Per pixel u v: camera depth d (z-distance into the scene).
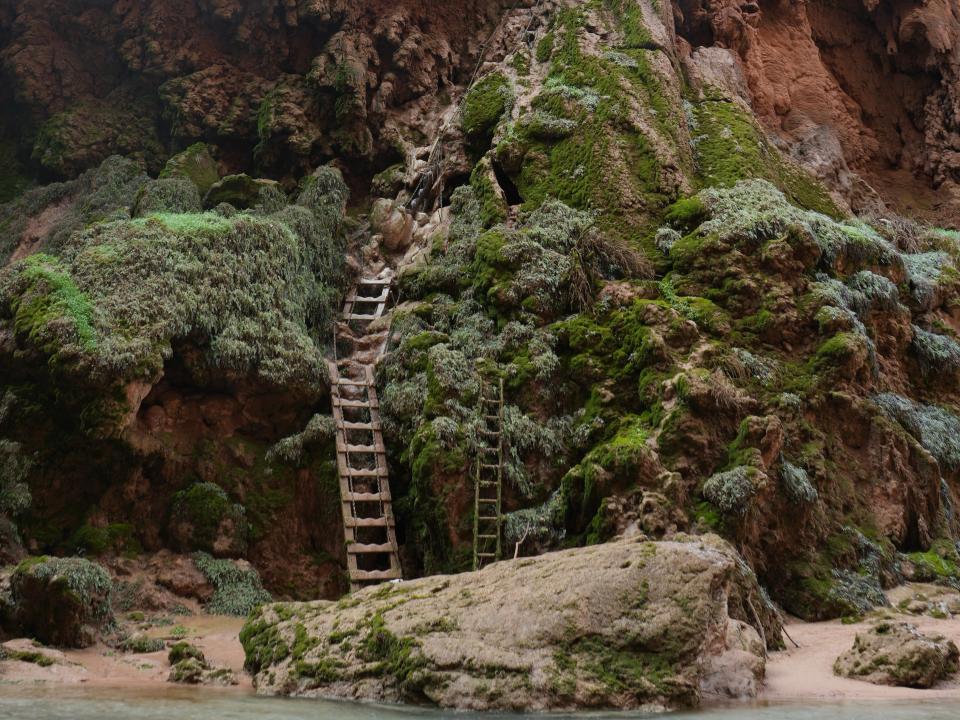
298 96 21.31
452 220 17.88
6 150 22.95
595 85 18.59
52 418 13.90
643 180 17.16
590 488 13.02
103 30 22.92
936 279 18.11
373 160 21.38
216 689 9.53
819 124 22.98
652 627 8.88
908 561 14.01
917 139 24.86
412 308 16.45
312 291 16.94
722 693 8.88
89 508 13.89
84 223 19.64
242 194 18.89
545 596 9.25
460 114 19.62
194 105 21.67
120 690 9.20
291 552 14.42
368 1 22.33
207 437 14.73
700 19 22.20
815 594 12.95
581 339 14.73
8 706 7.91
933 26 24.75
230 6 21.95
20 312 14.09
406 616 9.49
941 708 8.21
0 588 11.33
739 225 15.71
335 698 9.00
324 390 15.32
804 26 24.31
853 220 18.53
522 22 22.00
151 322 14.12
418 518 14.11
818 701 8.74
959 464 15.77
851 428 14.68
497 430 14.21
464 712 8.23
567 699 8.38
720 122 18.84
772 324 14.91
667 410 13.57
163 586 13.48
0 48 23.41
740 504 12.68
